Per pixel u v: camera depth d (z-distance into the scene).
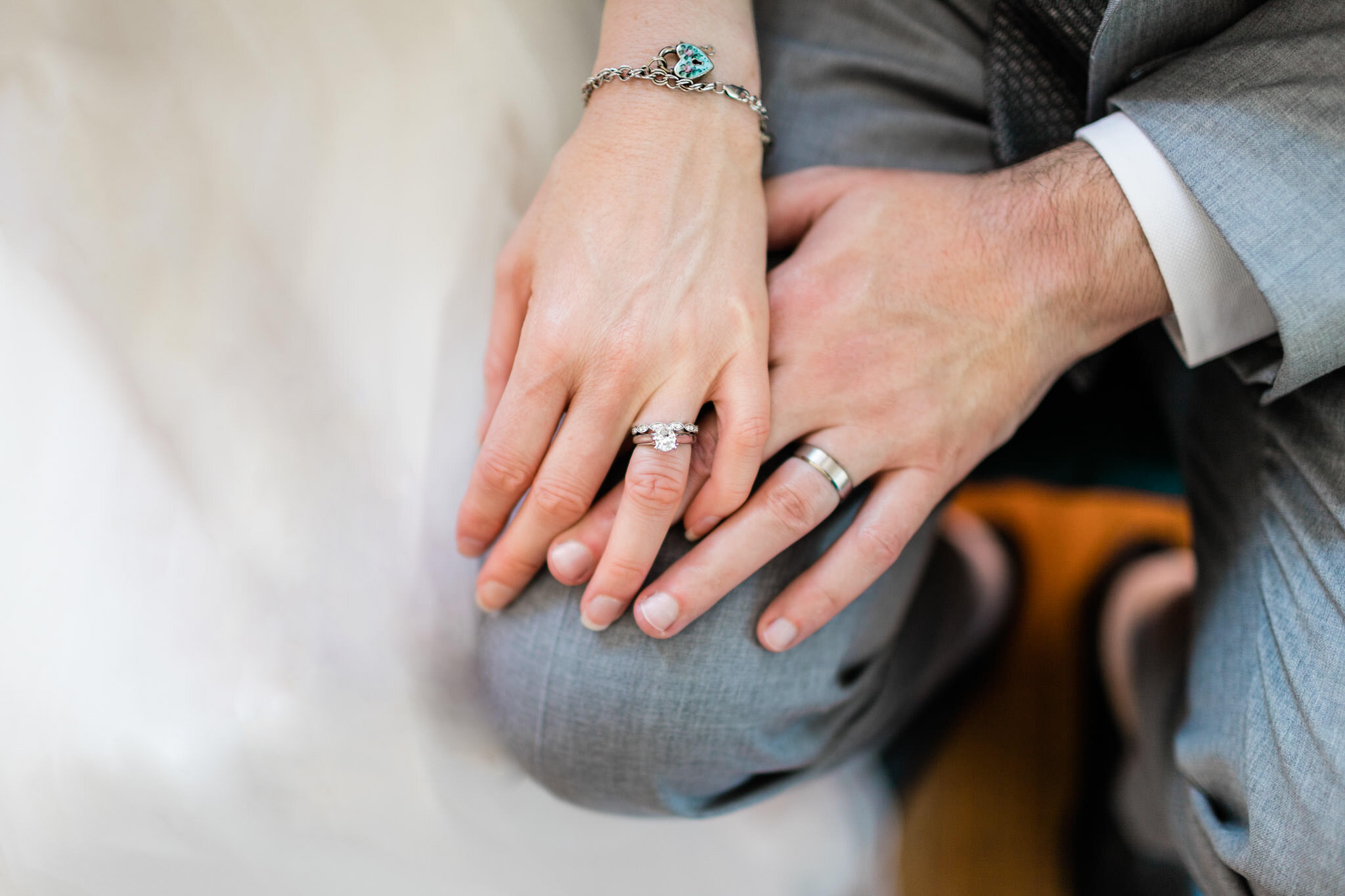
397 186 0.59
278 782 0.54
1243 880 0.48
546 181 0.50
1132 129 0.49
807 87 0.55
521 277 0.50
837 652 0.52
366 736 0.55
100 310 0.54
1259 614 0.49
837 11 0.56
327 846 0.54
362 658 0.56
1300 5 0.47
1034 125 0.53
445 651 0.57
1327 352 0.46
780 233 0.53
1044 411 0.63
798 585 0.49
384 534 0.57
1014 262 0.49
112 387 0.54
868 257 0.50
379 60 0.58
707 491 0.48
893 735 0.66
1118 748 0.68
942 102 0.56
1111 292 0.49
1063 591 0.75
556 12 0.61
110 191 0.55
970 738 0.71
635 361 0.47
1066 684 0.72
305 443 0.57
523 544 0.49
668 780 0.52
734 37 0.52
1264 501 0.50
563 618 0.50
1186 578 0.68
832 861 0.66
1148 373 0.60
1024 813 0.69
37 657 0.52
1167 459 0.66
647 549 0.47
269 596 0.55
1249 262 0.46
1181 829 0.52
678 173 0.49
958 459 0.50
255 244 0.57
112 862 0.52
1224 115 0.47
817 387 0.48
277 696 0.55
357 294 0.58
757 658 0.50
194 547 0.54
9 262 0.54
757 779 0.54
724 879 0.63
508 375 0.51
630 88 0.50
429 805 0.56
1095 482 0.69
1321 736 0.45
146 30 0.56
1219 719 0.49
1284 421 0.49
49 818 0.52
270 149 0.57
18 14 0.54
